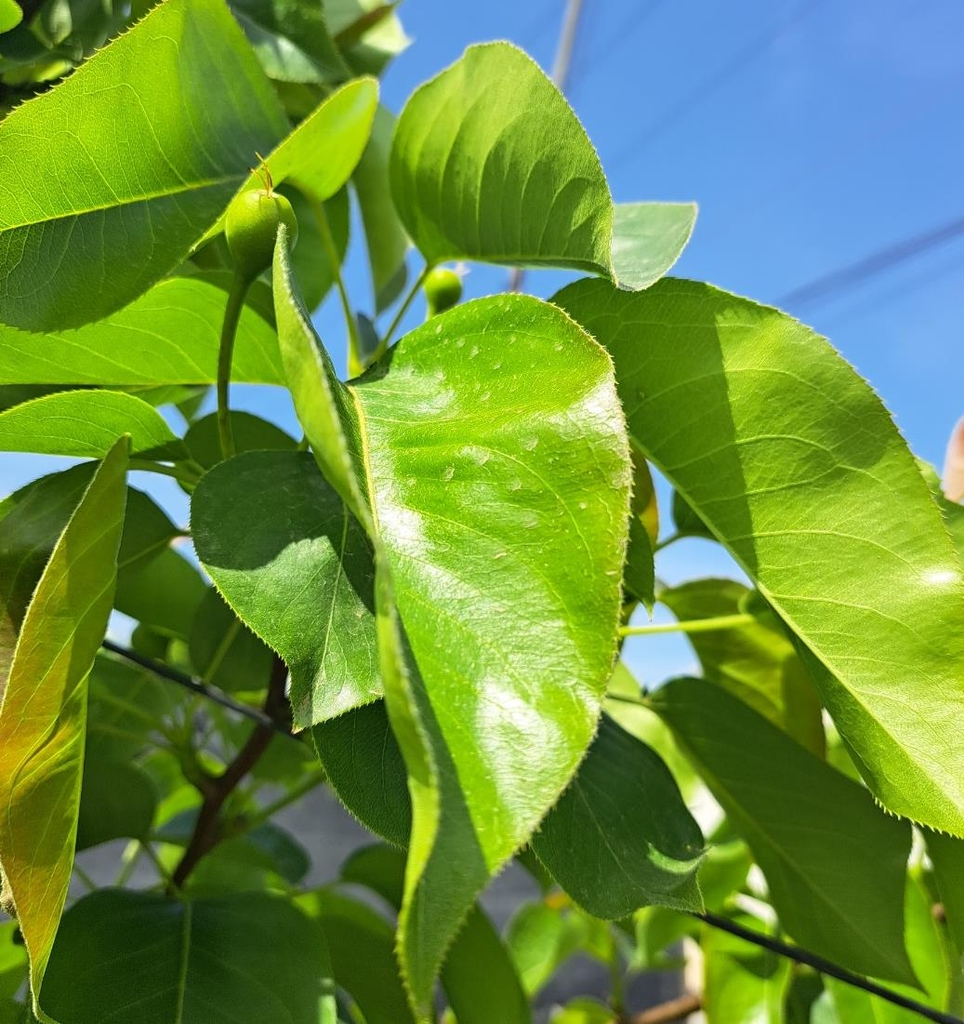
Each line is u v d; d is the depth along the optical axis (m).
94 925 0.19
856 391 0.17
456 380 0.15
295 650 0.14
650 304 0.18
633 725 0.34
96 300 0.18
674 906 0.16
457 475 0.13
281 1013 0.18
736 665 0.27
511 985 0.26
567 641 0.11
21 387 0.21
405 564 0.12
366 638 0.14
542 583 0.12
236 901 0.20
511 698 0.11
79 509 0.14
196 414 0.31
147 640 0.30
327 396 0.10
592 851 0.17
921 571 0.16
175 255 0.18
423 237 0.23
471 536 0.13
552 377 0.14
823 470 0.17
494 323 0.16
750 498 0.18
